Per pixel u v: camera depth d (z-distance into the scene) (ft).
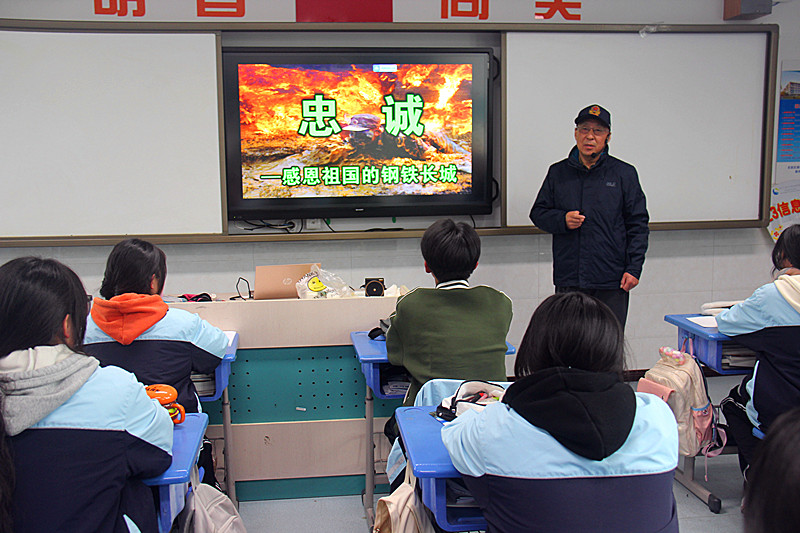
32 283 3.70
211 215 11.93
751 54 12.73
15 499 3.54
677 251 13.47
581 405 3.43
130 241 6.26
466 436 3.85
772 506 1.62
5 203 11.39
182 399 6.29
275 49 11.70
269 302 8.13
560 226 10.78
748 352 8.35
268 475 8.46
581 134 10.48
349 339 8.28
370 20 12.00
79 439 3.67
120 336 5.97
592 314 3.65
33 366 3.62
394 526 4.68
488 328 6.40
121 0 11.51
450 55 12.13
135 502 4.05
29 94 11.25
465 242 6.48
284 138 11.95
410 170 12.32
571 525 3.50
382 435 8.55
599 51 12.35
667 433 3.67
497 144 12.75
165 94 11.57
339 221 12.57
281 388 8.32
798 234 7.22
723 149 12.91
